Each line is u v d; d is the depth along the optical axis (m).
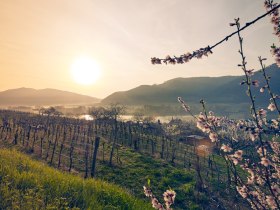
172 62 4.27
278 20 4.27
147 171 26.83
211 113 4.69
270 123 4.27
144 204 12.06
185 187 20.77
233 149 4.27
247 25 3.25
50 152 32.09
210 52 4.01
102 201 10.41
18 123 51.03
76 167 26.20
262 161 3.98
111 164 28.17
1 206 7.36
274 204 4.04
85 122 68.44
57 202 8.45
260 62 4.32
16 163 12.85
